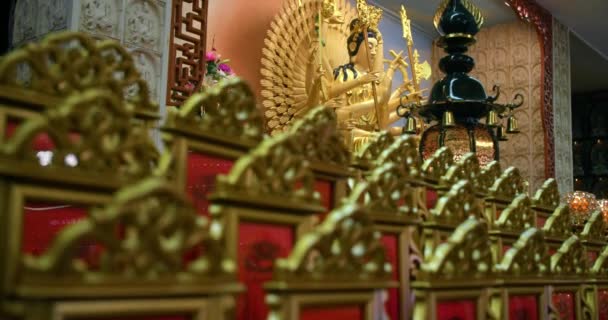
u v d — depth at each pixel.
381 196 1.57
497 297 1.70
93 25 3.83
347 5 7.62
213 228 1.21
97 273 0.85
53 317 0.81
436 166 2.20
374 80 6.29
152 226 0.90
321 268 1.14
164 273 0.92
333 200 1.73
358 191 1.51
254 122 1.65
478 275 1.57
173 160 1.46
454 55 5.23
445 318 1.51
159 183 0.91
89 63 1.58
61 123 1.09
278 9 7.05
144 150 1.22
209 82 5.04
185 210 0.94
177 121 1.47
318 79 6.28
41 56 1.46
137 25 4.07
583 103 14.45
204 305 0.96
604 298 2.44
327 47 7.21
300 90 6.86
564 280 2.04
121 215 0.87
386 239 1.61
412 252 1.72
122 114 1.18
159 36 4.23
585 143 14.30
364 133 6.27
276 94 6.71
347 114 6.39
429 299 1.44
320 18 6.55
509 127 5.48
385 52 9.44
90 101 1.12
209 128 1.53
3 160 1.03
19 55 1.42
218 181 1.23
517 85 10.05
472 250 1.55
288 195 1.32
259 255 1.32
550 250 2.32
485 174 2.35
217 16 6.42
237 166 1.24
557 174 9.97
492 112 5.04
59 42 1.52
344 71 6.73
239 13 6.64
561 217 2.38
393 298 1.61
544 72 9.89
